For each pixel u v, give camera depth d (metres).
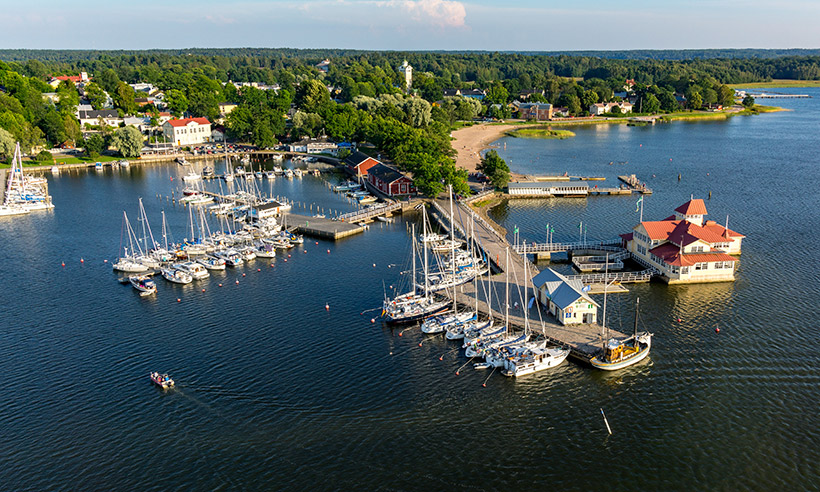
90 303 115.00
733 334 97.31
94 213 182.25
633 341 93.25
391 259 136.38
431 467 69.06
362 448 72.38
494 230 151.62
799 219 162.62
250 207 175.38
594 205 185.25
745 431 74.06
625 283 119.12
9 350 96.69
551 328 98.94
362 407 80.25
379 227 164.25
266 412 79.38
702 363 89.00
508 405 80.44
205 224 168.50
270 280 125.19
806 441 72.12
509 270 124.31
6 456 71.75
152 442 74.00
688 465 68.69
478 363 90.44
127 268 131.62
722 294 112.88
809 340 94.88
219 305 113.00
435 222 168.00
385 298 113.38
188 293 119.25
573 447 72.12
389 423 76.94
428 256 137.00
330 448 72.44
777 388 82.50
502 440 73.56
